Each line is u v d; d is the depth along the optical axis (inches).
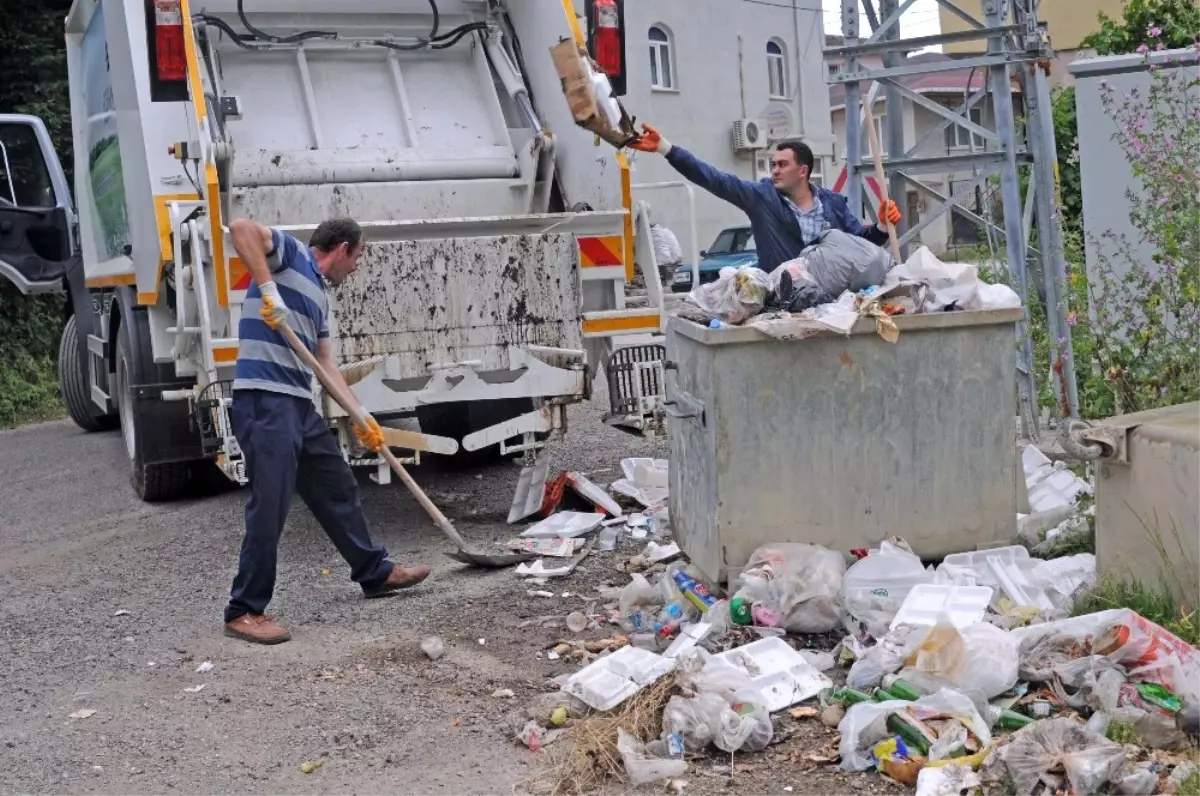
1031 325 285.3
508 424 252.2
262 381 198.8
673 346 201.9
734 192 212.8
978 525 190.4
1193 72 309.7
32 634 211.0
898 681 149.0
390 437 241.1
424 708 165.6
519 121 288.4
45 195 438.3
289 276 201.9
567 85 213.5
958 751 135.1
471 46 296.4
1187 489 156.0
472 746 153.1
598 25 285.7
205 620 211.5
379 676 178.1
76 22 340.5
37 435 470.6
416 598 214.2
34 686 185.2
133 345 301.3
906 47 288.2
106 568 251.6
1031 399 273.7
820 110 1165.7
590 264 261.3
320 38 284.5
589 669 161.5
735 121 1067.9
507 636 191.5
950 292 189.3
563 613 200.4
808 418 183.2
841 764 140.4
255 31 278.8
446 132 284.7
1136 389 243.6
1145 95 310.0
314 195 266.8
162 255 258.2
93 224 344.5
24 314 596.4
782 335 179.0
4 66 639.1
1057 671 145.8
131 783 149.1
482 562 226.1
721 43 1063.6
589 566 224.1
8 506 326.0
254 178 264.7
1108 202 315.6
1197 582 155.5
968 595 167.3
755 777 139.8
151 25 247.8
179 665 189.6
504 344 250.5
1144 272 260.4
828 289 191.9
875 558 177.9
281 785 146.5
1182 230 249.6
